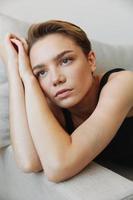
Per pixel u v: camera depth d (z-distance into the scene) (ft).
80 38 2.68
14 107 2.71
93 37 5.00
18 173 2.81
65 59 2.56
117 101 2.52
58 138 2.39
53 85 2.54
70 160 2.31
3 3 4.60
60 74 2.52
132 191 2.21
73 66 2.56
